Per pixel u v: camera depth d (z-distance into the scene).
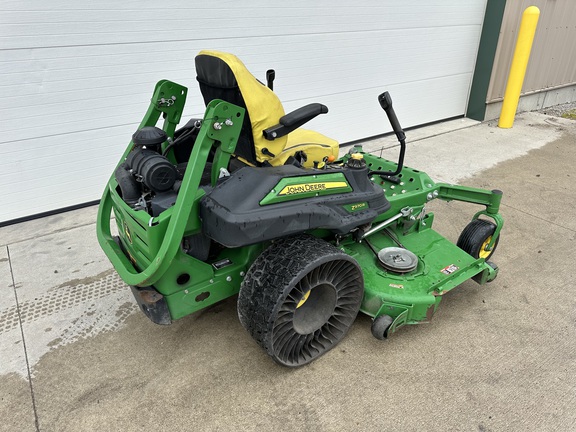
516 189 4.68
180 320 2.76
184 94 2.67
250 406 2.19
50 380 2.34
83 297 2.98
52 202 4.09
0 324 2.74
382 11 5.51
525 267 3.32
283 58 4.94
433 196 3.14
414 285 2.58
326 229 2.49
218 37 4.40
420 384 2.31
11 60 3.48
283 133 2.32
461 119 7.45
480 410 2.17
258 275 2.14
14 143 3.72
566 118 7.54
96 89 3.92
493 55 6.79
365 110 6.05
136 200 2.32
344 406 2.18
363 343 2.57
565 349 2.55
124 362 2.45
